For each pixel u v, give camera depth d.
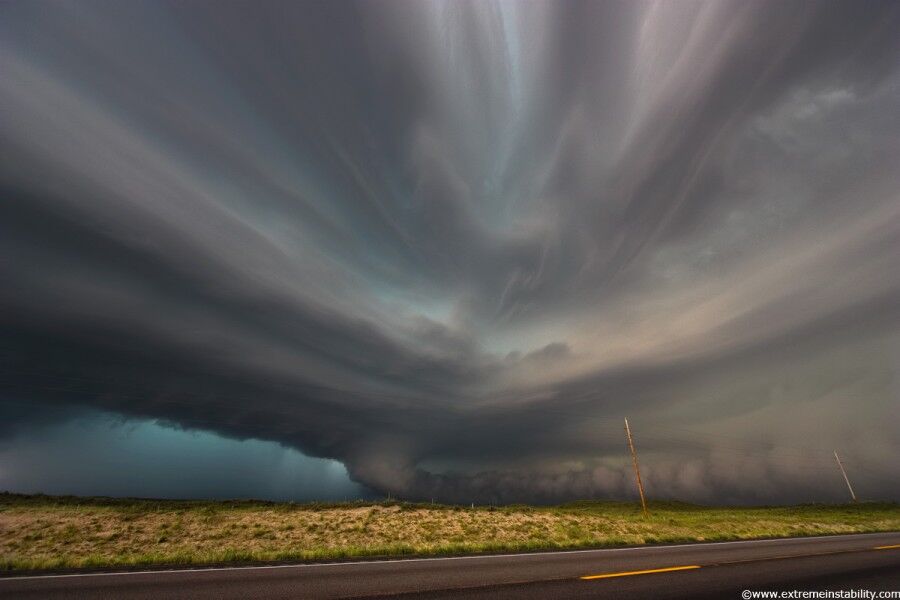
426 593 9.28
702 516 51.09
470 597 8.94
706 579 10.93
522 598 8.87
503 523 30.11
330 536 25.41
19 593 9.27
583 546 18.80
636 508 109.00
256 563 13.11
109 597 9.00
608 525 30.45
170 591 9.48
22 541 23.78
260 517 30.94
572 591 9.48
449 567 12.53
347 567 12.48
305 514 32.44
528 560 14.04
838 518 49.47
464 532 26.97
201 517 30.44
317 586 9.96
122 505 34.81
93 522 27.97
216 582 10.36
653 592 9.45
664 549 17.66
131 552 21.72
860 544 20.14
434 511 34.56
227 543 23.50
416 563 13.27
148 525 27.70
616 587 9.89
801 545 19.53
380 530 27.23
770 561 14.20
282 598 8.91
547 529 28.12
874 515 58.66
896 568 13.03
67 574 11.24
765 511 72.50
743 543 20.42
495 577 11.02
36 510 30.91
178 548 22.48
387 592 9.39
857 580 11.09
